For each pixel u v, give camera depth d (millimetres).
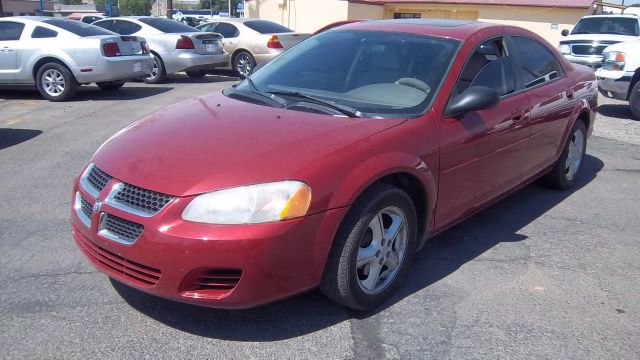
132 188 3012
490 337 3184
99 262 3180
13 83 10602
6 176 5898
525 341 3156
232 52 14352
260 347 3047
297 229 2861
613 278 3922
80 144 7223
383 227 3367
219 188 2850
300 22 27719
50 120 8703
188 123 3541
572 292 3709
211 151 3111
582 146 5887
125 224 2986
